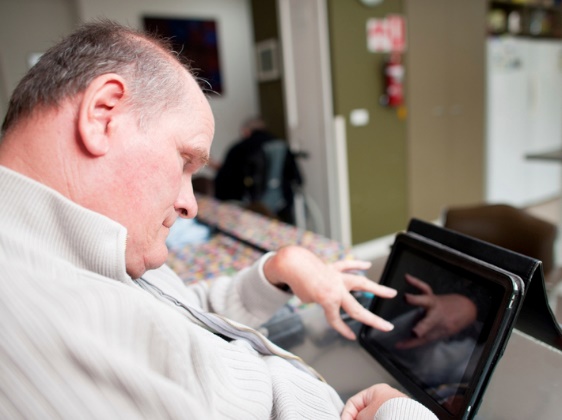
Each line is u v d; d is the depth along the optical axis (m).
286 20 3.30
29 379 0.29
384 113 3.32
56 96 0.36
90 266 0.38
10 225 0.34
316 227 3.50
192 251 1.48
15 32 3.46
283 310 0.82
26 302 0.30
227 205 2.11
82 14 3.46
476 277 0.53
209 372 0.38
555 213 4.30
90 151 0.36
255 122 3.18
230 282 0.82
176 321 0.37
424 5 3.34
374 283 0.69
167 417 0.33
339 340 0.73
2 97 3.46
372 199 3.41
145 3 3.70
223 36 4.14
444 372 0.54
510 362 0.59
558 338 0.55
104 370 0.31
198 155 0.45
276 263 0.72
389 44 3.22
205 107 0.45
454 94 3.70
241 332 0.56
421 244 0.65
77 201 0.37
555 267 1.33
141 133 0.39
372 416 0.50
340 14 2.95
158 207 0.42
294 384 0.51
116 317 0.34
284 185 3.26
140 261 0.44
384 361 0.64
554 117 4.66
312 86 3.20
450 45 3.57
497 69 3.97
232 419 0.39
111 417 0.31
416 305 0.62
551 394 0.53
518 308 0.47
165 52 0.44
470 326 0.52
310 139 3.37
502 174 4.32
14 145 0.37
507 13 4.14
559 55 4.54
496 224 1.41
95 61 0.37
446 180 3.85
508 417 0.50
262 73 3.90
